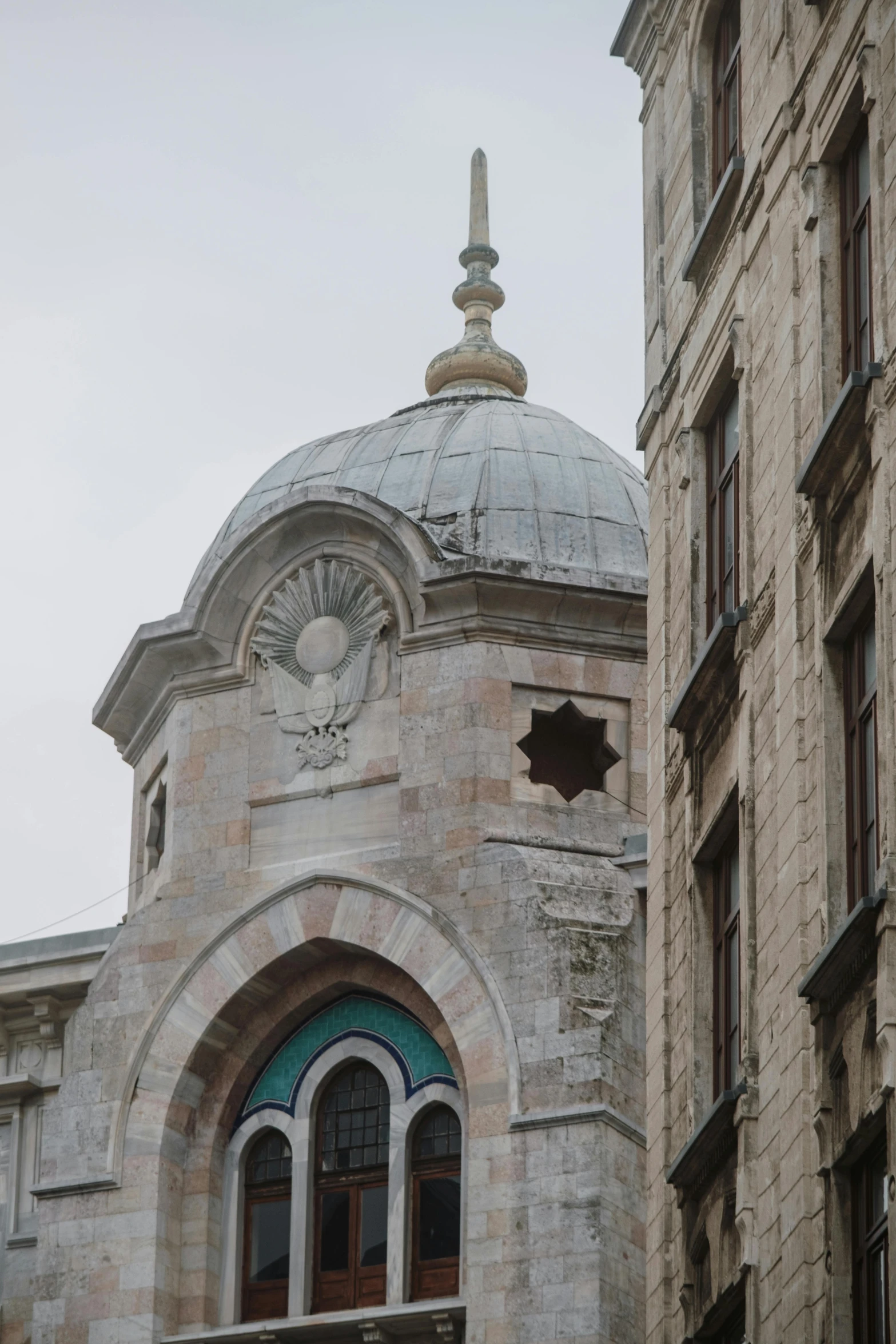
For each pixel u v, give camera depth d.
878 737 36.00
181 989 55.38
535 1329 50.19
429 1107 53.97
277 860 55.94
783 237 41.72
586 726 56.41
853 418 37.41
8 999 56.72
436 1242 53.16
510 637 56.28
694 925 42.94
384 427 61.81
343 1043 55.00
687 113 48.16
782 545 40.28
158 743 58.78
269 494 61.16
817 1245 35.78
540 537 58.31
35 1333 53.56
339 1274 53.53
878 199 37.88
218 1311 53.78
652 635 47.06
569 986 52.69
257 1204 54.62
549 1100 51.88
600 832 55.44
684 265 46.09
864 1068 35.19
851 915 34.97
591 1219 50.69
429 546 56.59
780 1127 37.72
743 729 41.03
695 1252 41.31
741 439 42.81
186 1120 54.94
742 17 45.69
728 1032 42.06
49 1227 54.31
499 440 60.25
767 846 39.72
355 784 55.84
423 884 54.38
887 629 35.56
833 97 40.16
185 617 57.66
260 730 57.06
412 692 56.06
